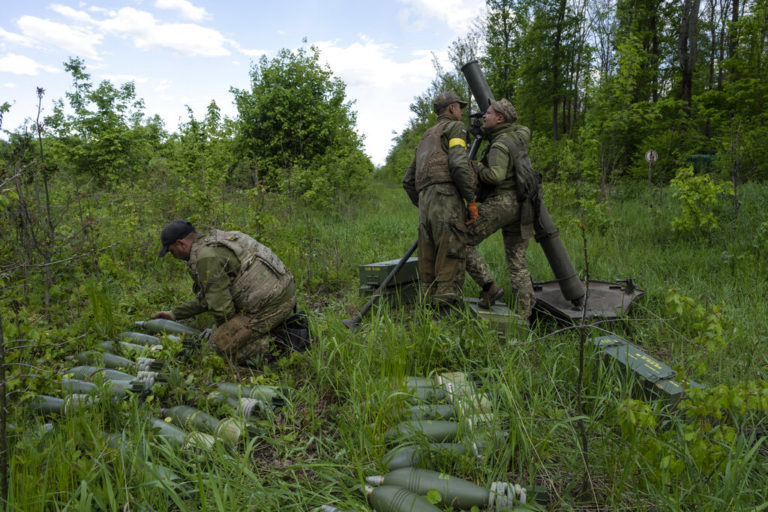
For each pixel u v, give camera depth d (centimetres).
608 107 962
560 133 2647
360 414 246
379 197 1440
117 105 1322
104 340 348
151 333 378
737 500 184
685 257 563
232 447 232
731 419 247
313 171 1138
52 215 541
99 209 712
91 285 382
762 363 320
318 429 265
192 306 362
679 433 219
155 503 196
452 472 220
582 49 2202
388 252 678
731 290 454
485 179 376
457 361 319
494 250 611
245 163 1141
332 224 831
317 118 1256
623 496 208
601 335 327
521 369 288
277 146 1245
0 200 261
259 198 786
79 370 292
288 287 340
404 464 221
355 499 207
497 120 391
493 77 2458
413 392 252
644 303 431
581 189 923
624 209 876
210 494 201
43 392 259
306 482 222
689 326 364
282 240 639
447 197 378
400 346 289
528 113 2469
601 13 2069
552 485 209
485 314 370
